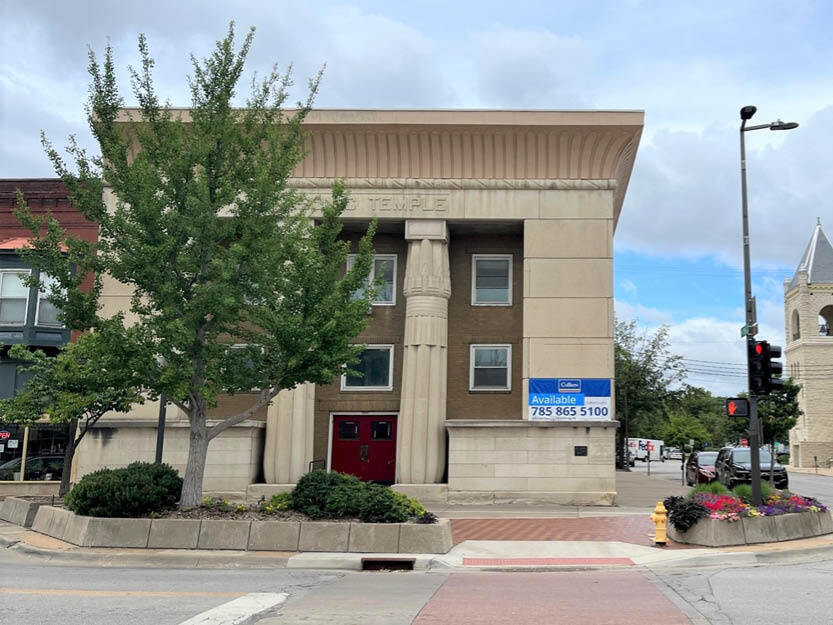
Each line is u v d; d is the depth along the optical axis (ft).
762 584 35.83
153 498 48.37
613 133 74.95
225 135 49.96
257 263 48.60
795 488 120.06
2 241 87.66
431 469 73.87
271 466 74.28
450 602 31.58
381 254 81.15
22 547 47.88
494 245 81.10
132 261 48.01
